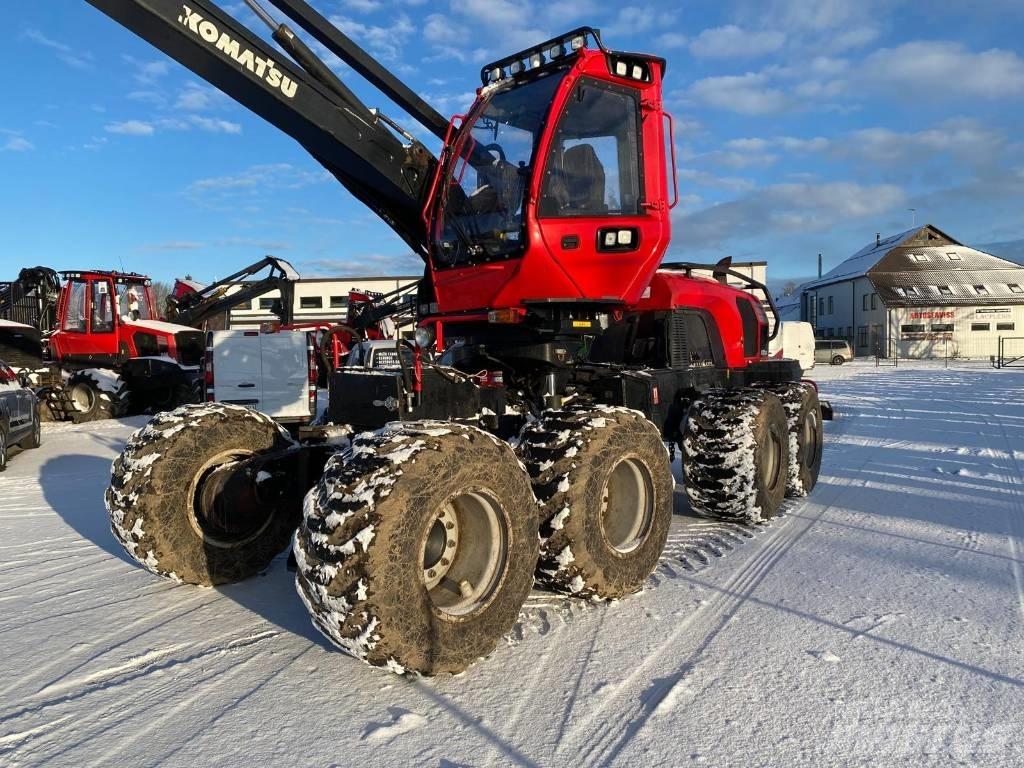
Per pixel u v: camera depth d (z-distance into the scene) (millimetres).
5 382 9656
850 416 13750
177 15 4086
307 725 2635
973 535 5117
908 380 25578
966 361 43969
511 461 3201
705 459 5266
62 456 9883
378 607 2662
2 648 3340
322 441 4387
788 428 6070
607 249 4539
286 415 9664
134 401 14938
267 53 4445
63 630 3543
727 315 7082
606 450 3629
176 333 15820
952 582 4133
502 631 3139
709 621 3604
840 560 4590
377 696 2854
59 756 2439
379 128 5020
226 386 9570
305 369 9734
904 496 6477
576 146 4602
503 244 4574
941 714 2697
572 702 2801
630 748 2482
